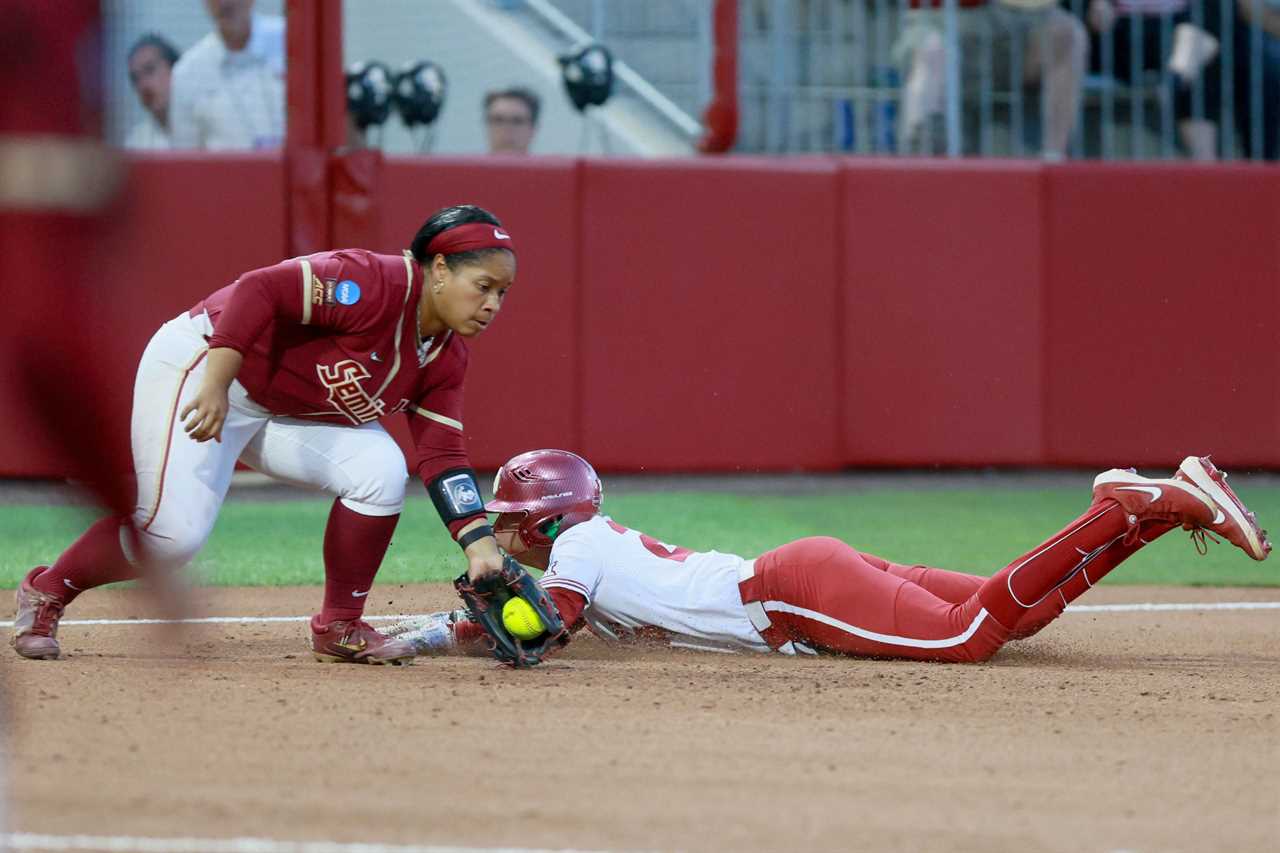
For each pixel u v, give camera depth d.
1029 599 16.36
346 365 15.23
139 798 10.23
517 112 42.38
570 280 38.81
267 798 10.37
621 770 11.50
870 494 38.31
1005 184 40.66
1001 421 41.00
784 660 17.19
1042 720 13.80
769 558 17.31
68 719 12.70
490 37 47.88
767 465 40.16
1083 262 40.91
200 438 14.62
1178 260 41.03
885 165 40.25
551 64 47.62
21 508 32.53
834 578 17.00
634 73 48.53
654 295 39.28
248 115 40.34
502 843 9.48
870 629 16.88
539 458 17.33
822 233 40.06
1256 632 21.19
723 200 39.50
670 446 39.59
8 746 11.62
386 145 46.75
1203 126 44.84
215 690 14.36
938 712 14.07
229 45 40.22
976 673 16.28
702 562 17.48
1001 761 12.09
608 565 17.05
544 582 16.53
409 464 37.75
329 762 11.50
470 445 38.53
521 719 13.34
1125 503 15.77
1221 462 41.41
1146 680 16.23
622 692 14.80
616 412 39.28
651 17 48.50
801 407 40.28
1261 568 28.66
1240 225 41.06
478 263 14.99
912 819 10.27
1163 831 10.08
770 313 39.94
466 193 38.03
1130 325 41.06
